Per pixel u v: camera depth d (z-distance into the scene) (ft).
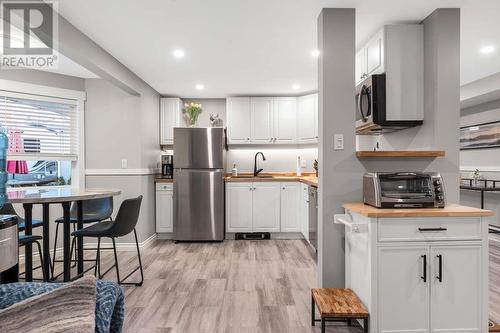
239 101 15.51
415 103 7.72
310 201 11.63
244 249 12.59
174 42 9.01
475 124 16.12
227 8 7.14
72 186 12.36
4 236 5.03
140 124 12.67
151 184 13.83
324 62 7.26
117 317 3.35
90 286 2.86
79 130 12.35
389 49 7.69
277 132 15.53
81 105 12.39
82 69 11.38
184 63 10.85
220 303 7.64
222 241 13.94
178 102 15.43
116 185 12.56
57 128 11.93
